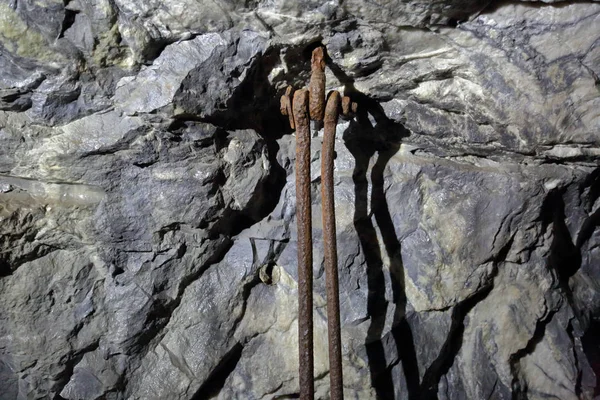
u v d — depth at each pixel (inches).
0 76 47.4
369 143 62.6
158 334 63.2
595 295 70.0
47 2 43.8
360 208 61.9
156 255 59.6
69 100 50.3
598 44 45.9
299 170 51.4
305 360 52.0
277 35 49.4
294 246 63.4
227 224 61.5
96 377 61.8
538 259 63.2
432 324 63.4
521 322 63.9
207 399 65.3
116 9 45.5
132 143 53.0
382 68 53.7
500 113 52.4
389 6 45.4
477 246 61.3
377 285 62.9
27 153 52.6
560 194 61.6
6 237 53.6
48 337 58.8
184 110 51.0
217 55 49.7
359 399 62.5
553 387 65.3
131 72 49.9
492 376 64.3
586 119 50.0
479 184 60.4
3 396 61.6
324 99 50.0
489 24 46.6
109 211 56.2
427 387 64.5
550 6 44.8
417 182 62.2
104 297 60.2
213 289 63.2
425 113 57.1
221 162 56.6
